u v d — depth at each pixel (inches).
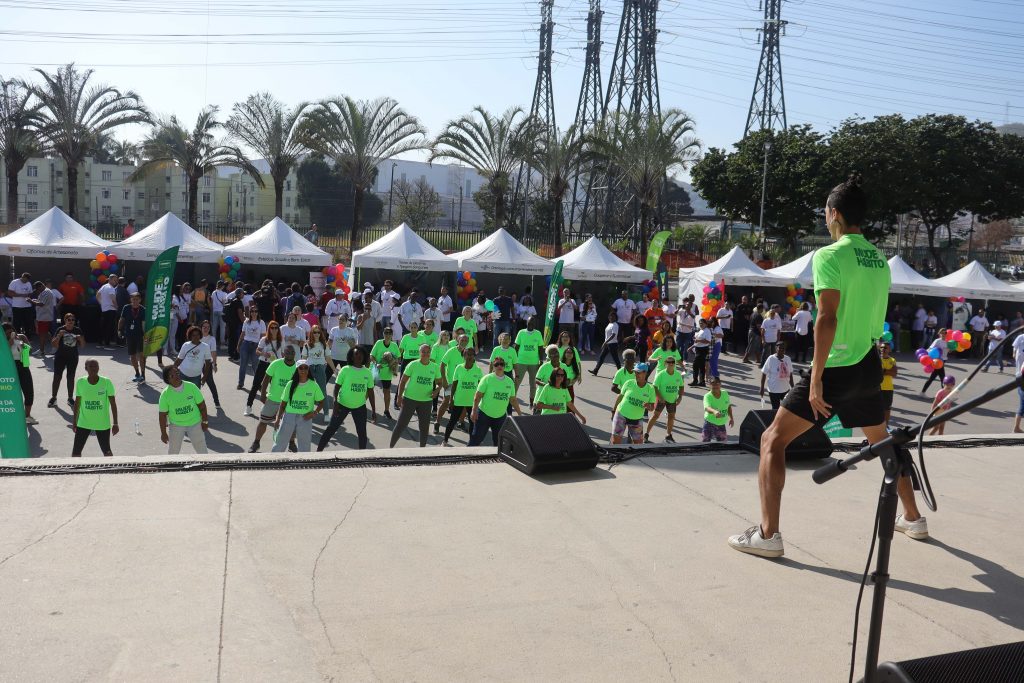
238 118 1440.7
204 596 116.6
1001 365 924.0
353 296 823.7
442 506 159.3
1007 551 146.9
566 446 184.2
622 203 2004.2
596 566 133.9
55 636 103.6
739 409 624.7
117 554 129.3
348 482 170.9
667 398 434.9
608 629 112.7
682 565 135.7
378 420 527.2
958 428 611.8
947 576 134.9
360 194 1433.3
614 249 1673.2
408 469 183.2
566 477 182.5
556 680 99.1
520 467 185.2
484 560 134.2
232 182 2832.2
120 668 97.0
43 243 816.3
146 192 2755.9
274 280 1042.1
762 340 856.3
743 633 112.9
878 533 91.1
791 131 1732.3
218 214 2832.2
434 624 111.9
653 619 116.1
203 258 856.9
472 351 440.5
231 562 128.6
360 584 123.2
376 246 911.0
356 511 153.9
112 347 775.1
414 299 791.1
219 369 686.5
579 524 152.9
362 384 417.1
